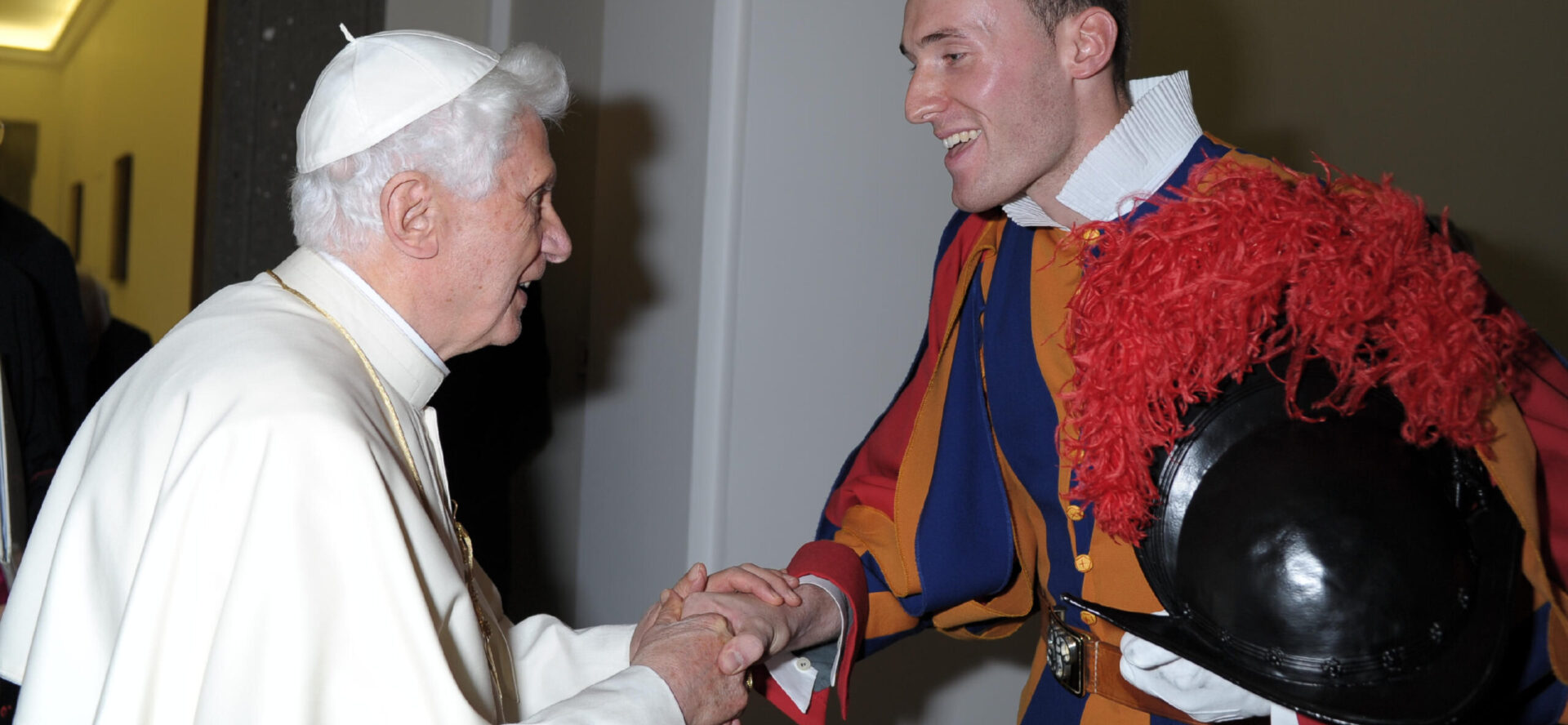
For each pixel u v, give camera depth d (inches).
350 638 38.8
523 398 96.5
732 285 89.7
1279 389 39.9
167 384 42.5
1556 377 43.9
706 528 91.1
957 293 58.5
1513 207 151.9
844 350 94.0
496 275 47.3
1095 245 43.8
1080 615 52.1
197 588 38.4
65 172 140.1
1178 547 40.6
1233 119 136.9
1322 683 36.6
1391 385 37.9
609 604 105.3
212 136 132.0
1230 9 135.7
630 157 102.2
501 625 55.0
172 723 37.9
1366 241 38.4
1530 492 38.7
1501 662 36.2
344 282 45.8
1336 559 36.7
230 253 130.0
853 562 58.2
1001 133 50.0
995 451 57.0
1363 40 141.8
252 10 129.0
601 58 110.1
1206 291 38.4
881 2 92.4
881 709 98.0
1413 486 37.4
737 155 89.1
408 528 42.1
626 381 103.7
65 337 107.7
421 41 47.7
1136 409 39.5
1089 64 49.5
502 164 46.2
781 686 54.3
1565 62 151.9
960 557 57.4
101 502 42.1
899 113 93.7
